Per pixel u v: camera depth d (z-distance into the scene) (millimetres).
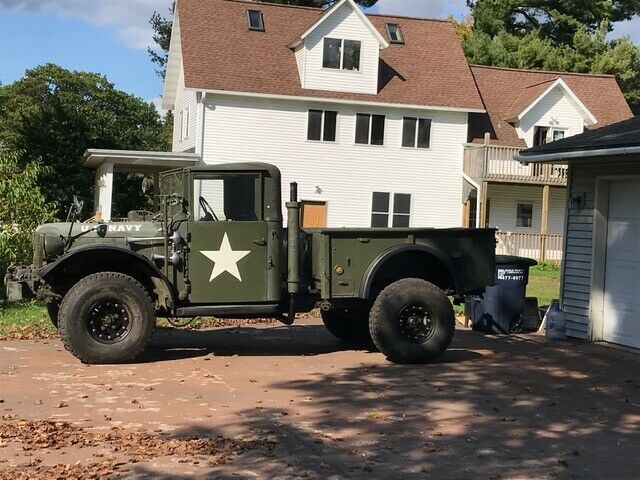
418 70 33812
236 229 9852
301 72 31406
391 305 10055
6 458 5922
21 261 16484
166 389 8352
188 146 31781
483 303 13078
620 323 12031
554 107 35781
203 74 30297
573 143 11750
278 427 7004
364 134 32062
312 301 10305
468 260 10562
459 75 34094
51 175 31609
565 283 12898
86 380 8680
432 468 5973
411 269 10648
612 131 12195
